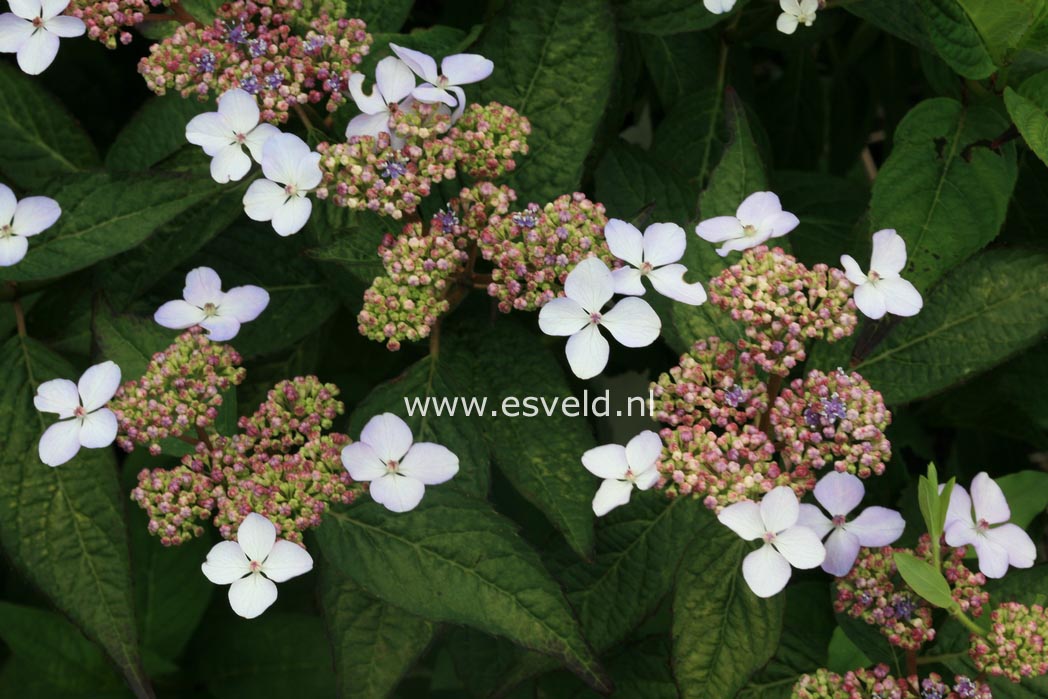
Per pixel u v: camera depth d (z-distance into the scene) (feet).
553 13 1.98
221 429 1.92
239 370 1.89
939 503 1.79
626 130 2.69
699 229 1.84
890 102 2.55
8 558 1.91
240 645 2.33
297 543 1.84
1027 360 2.27
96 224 1.90
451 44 2.07
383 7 2.05
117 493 1.93
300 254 2.06
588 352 1.78
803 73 2.59
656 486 1.85
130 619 1.90
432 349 1.94
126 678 1.89
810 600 2.02
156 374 1.87
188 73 1.95
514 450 1.92
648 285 1.99
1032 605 1.84
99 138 2.50
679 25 2.02
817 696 1.86
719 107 2.27
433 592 1.83
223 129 1.88
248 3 1.96
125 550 1.92
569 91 1.98
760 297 1.82
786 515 1.75
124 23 1.96
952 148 2.02
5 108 2.17
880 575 1.86
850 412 1.81
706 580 1.85
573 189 1.98
